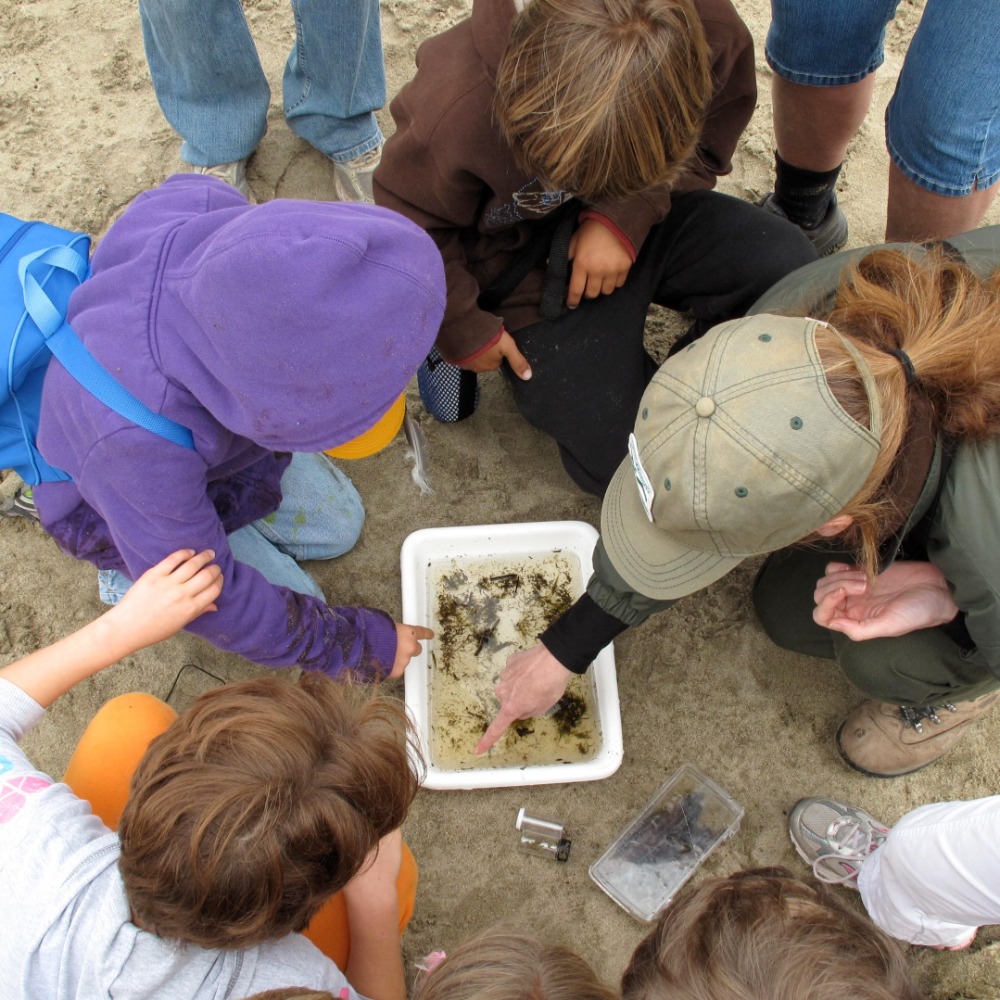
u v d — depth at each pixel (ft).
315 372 2.92
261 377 2.93
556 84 3.45
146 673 5.53
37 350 3.30
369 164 6.83
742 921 2.43
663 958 2.48
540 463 6.18
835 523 3.32
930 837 3.92
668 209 5.00
